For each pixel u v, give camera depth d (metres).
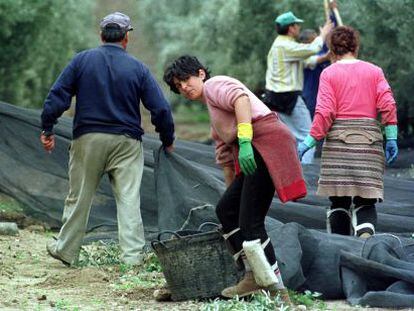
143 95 24.42
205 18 60.09
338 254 20.02
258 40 57.12
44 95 59.91
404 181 28.09
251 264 18.16
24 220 30.80
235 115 18.20
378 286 19.45
